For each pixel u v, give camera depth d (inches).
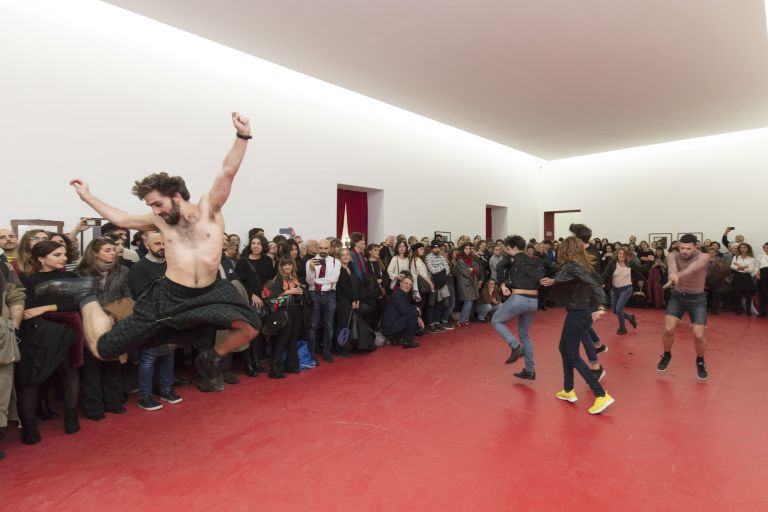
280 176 302.7
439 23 231.8
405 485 106.8
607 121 418.3
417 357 230.2
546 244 418.0
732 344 260.7
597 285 153.5
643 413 153.2
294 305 201.9
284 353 210.8
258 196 289.9
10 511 96.3
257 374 198.8
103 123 224.1
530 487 105.9
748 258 371.6
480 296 334.6
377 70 296.5
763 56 274.5
